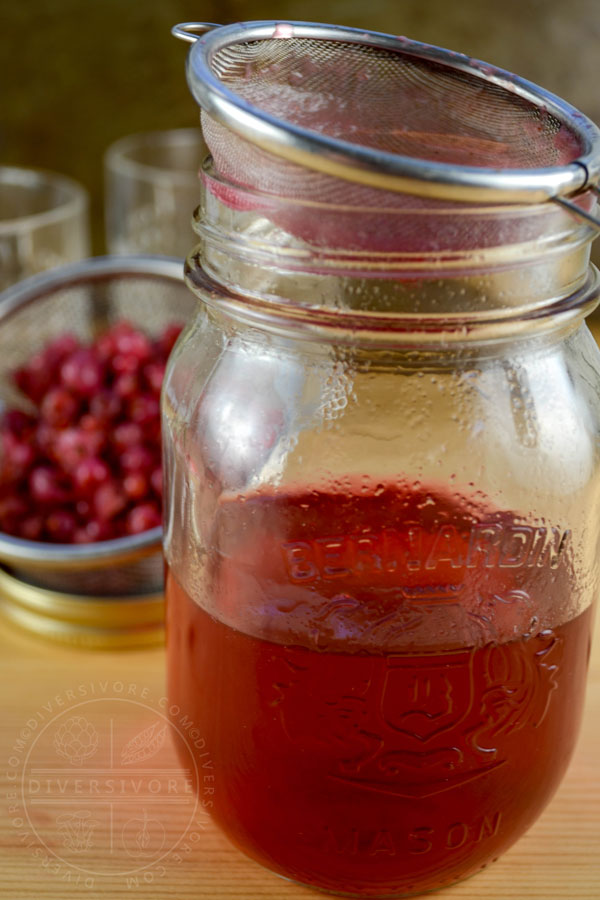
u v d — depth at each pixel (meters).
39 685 0.53
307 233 0.38
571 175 0.37
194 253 0.43
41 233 0.69
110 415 0.56
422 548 0.41
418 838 0.42
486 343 0.39
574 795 0.48
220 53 0.40
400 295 0.38
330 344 0.39
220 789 0.43
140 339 0.58
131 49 0.88
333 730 0.41
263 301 0.39
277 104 0.43
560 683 0.42
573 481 0.41
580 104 0.86
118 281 0.64
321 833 0.42
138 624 0.54
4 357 0.66
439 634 0.40
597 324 0.81
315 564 0.41
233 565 0.42
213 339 0.42
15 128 0.90
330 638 0.41
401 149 0.44
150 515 0.55
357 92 0.44
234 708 0.42
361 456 0.41
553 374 0.41
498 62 0.85
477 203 0.37
